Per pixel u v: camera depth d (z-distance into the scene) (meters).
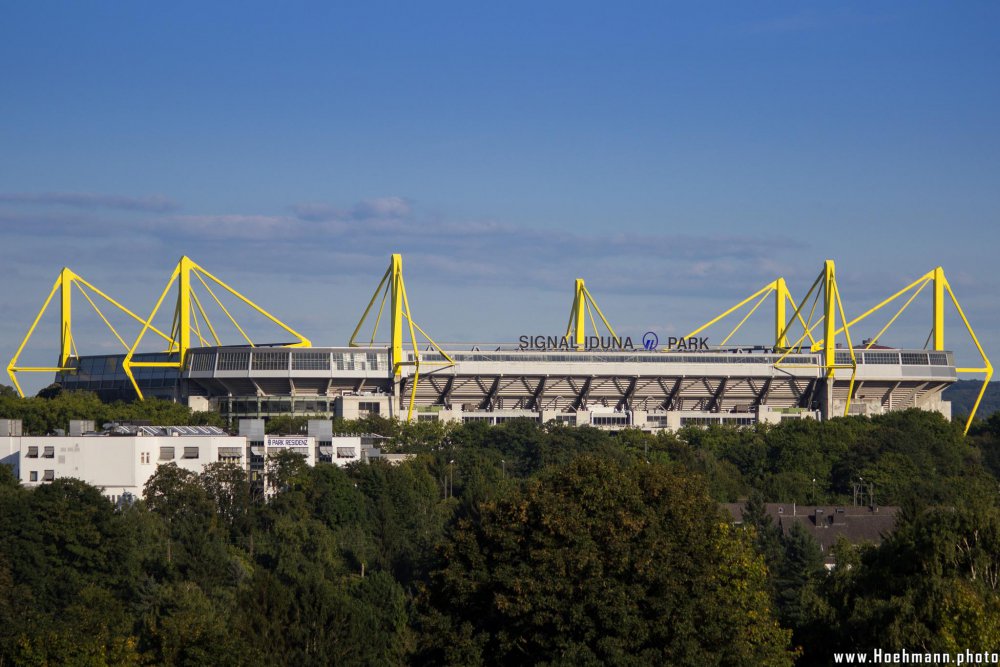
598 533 120.81
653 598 116.00
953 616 117.50
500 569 121.56
